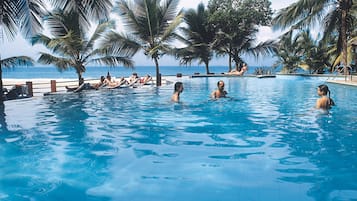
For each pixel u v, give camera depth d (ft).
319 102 30.66
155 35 70.23
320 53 101.19
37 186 13.52
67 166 16.01
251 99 40.63
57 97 45.60
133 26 68.28
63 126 25.71
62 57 58.80
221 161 16.33
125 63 65.41
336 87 51.60
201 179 13.96
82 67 60.03
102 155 17.78
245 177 14.10
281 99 40.70
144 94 48.96
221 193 12.47
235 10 104.47
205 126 24.88
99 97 45.42
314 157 16.84
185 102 38.04
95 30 61.52
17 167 15.96
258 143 19.71
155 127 24.81
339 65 87.81
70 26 58.23
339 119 26.55
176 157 17.16
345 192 12.39
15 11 41.96
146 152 18.17
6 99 43.09
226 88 56.44
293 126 24.30
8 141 21.17
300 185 13.10
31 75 176.04
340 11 66.80
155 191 12.82
